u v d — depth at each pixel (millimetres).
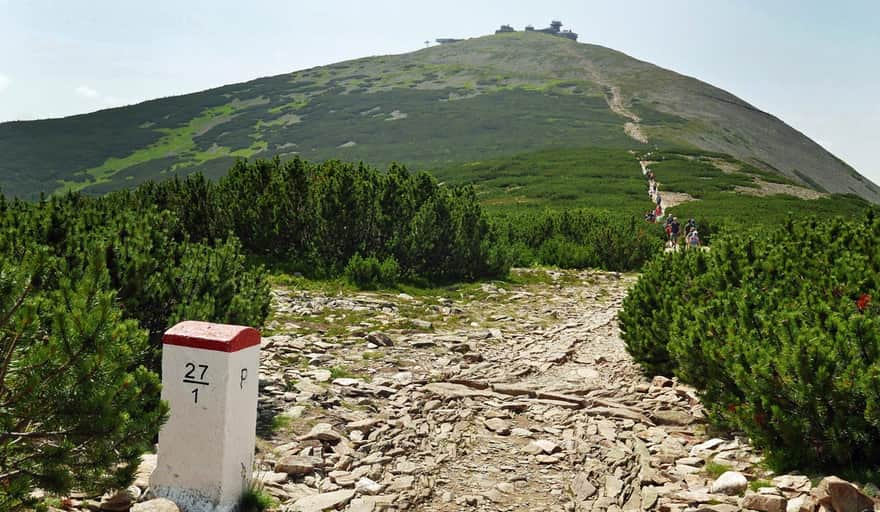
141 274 7133
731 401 7062
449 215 18922
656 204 52094
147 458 5762
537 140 115750
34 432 4332
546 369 10633
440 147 112250
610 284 20812
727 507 5512
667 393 8938
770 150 142500
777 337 6754
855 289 7551
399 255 18531
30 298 4492
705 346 7410
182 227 16297
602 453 6992
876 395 5641
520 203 56844
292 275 16875
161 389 4984
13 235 7852
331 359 10102
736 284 9297
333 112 143250
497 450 7078
